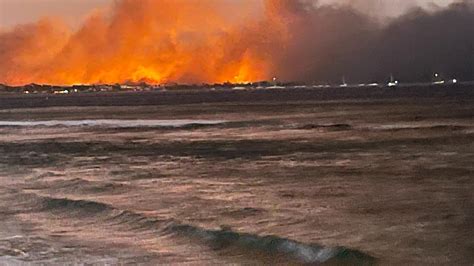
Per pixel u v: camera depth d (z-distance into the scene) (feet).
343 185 86.69
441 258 48.44
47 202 77.36
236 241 54.60
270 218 64.23
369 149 134.41
